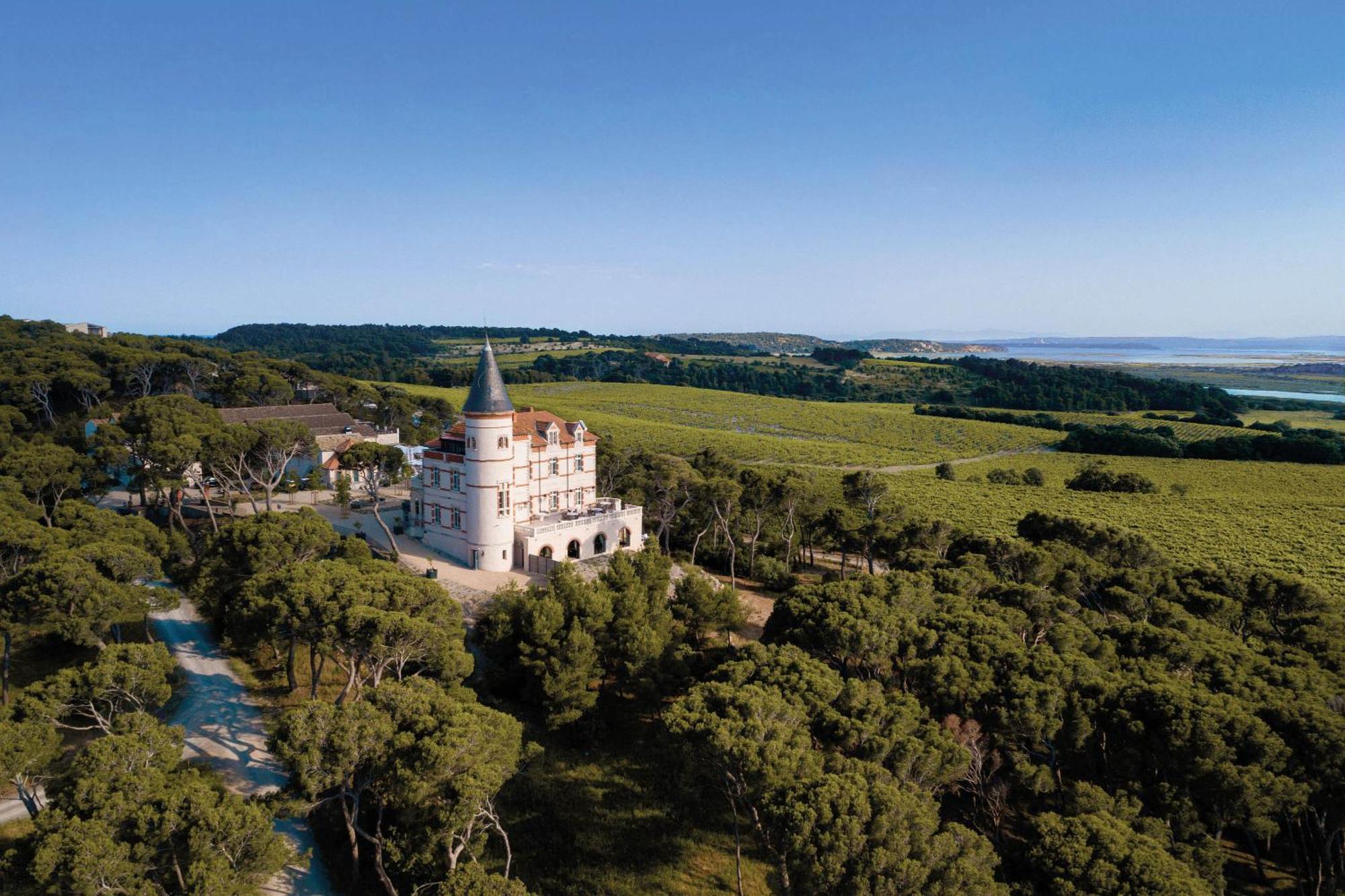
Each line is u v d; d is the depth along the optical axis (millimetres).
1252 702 41938
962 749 38062
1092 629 55312
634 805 47531
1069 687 44719
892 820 30672
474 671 59750
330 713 35031
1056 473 176125
